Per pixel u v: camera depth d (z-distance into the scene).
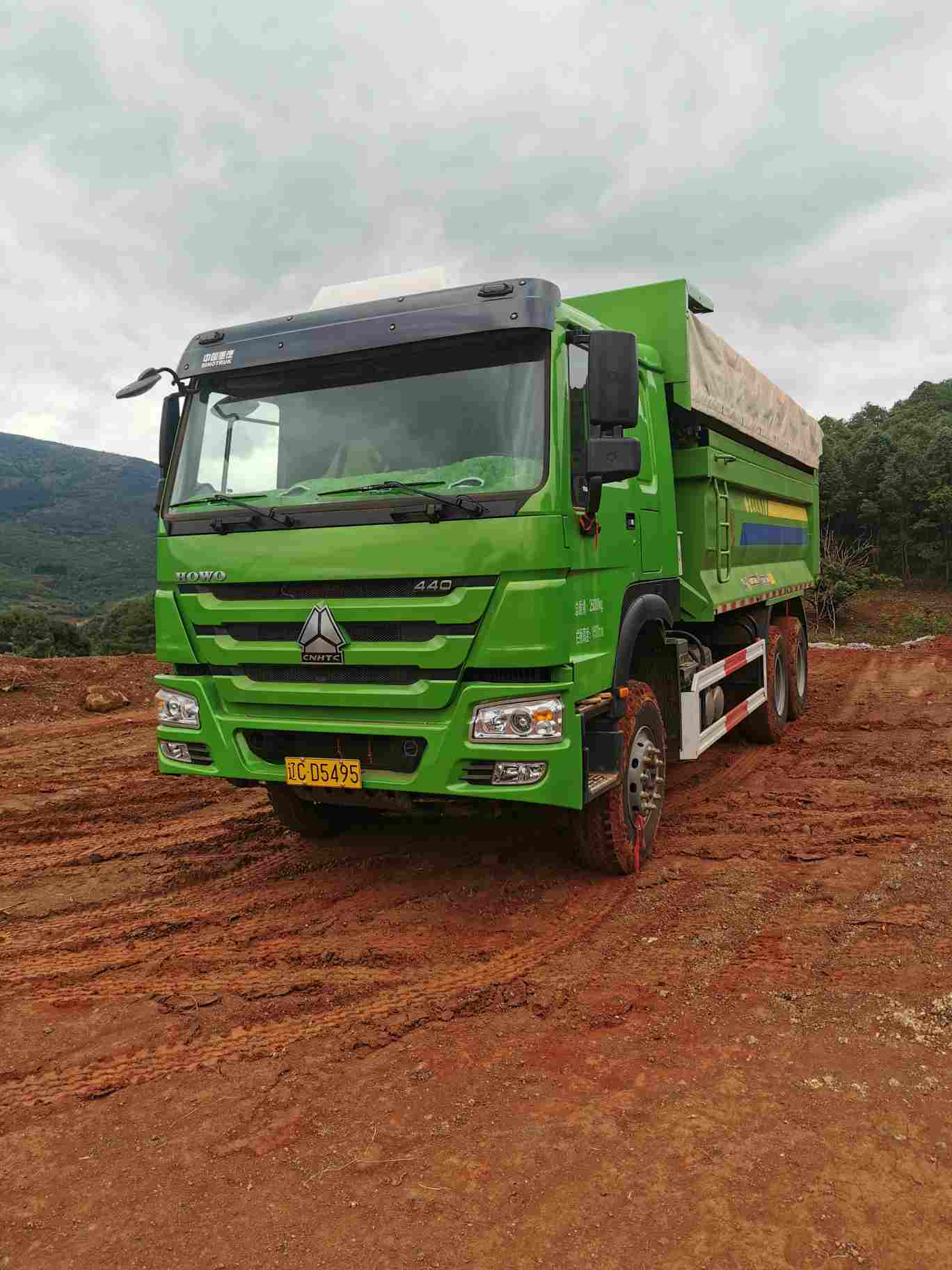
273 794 5.71
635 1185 2.53
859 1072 3.07
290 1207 2.51
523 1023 3.54
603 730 4.88
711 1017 3.52
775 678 8.81
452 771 4.24
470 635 4.14
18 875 5.56
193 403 5.03
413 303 4.43
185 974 4.10
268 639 4.64
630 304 6.12
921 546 77.38
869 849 5.45
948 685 12.50
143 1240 2.41
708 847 5.62
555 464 4.13
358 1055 3.34
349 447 4.52
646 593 5.46
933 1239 2.29
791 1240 2.30
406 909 4.77
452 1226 2.40
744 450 7.58
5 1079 3.27
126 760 8.82
